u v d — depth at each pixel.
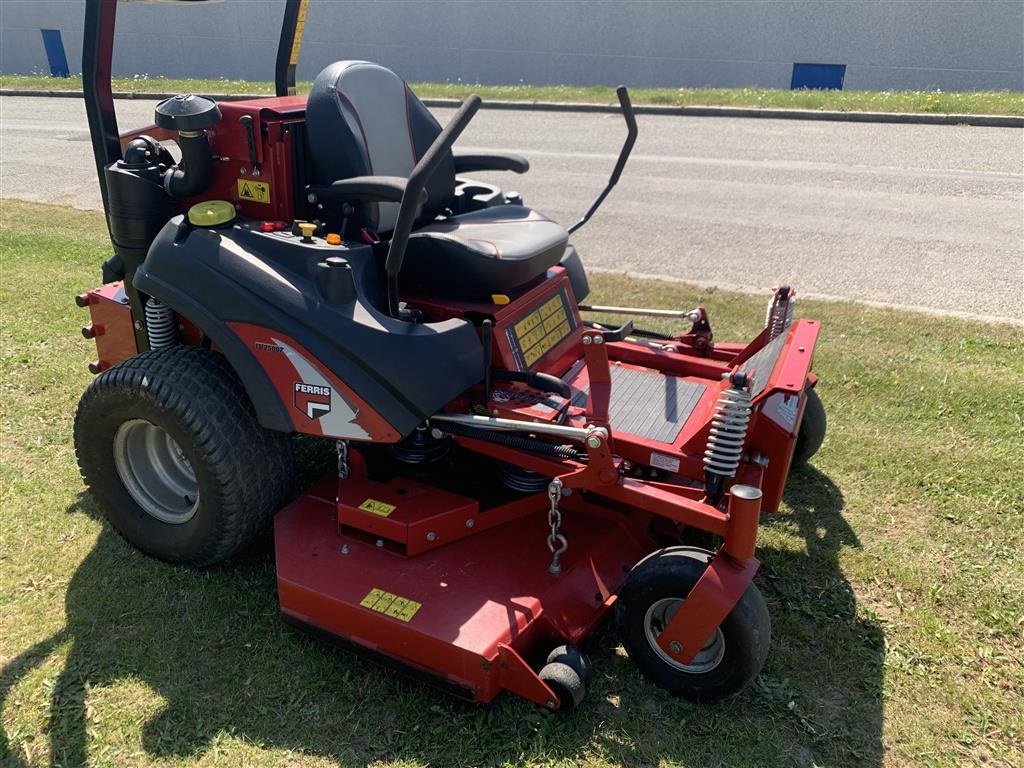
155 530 3.23
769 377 2.88
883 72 18.94
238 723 2.60
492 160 4.06
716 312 5.65
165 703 2.66
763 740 2.58
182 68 22.97
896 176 9.28
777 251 7.01
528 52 20.80
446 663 2.60
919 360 4.99
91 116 3.32
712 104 13.65
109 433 3.16
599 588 2.91
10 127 13.31
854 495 3.79
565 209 8.23
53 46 24.09
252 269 2.86
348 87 3.21
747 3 19.09
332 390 2.80
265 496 3.09
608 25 20.09
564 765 2.48
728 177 9.39
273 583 3.20
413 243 3.16
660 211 8.16
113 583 3.18
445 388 2.88
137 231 3.28
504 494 3.32
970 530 3.56
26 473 3.85
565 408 3.04
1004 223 7.68
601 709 2.67
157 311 3.35
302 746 2.53
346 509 3.00
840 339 5.27
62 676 2.75
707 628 2.52
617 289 6.06
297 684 2.75
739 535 2.47
